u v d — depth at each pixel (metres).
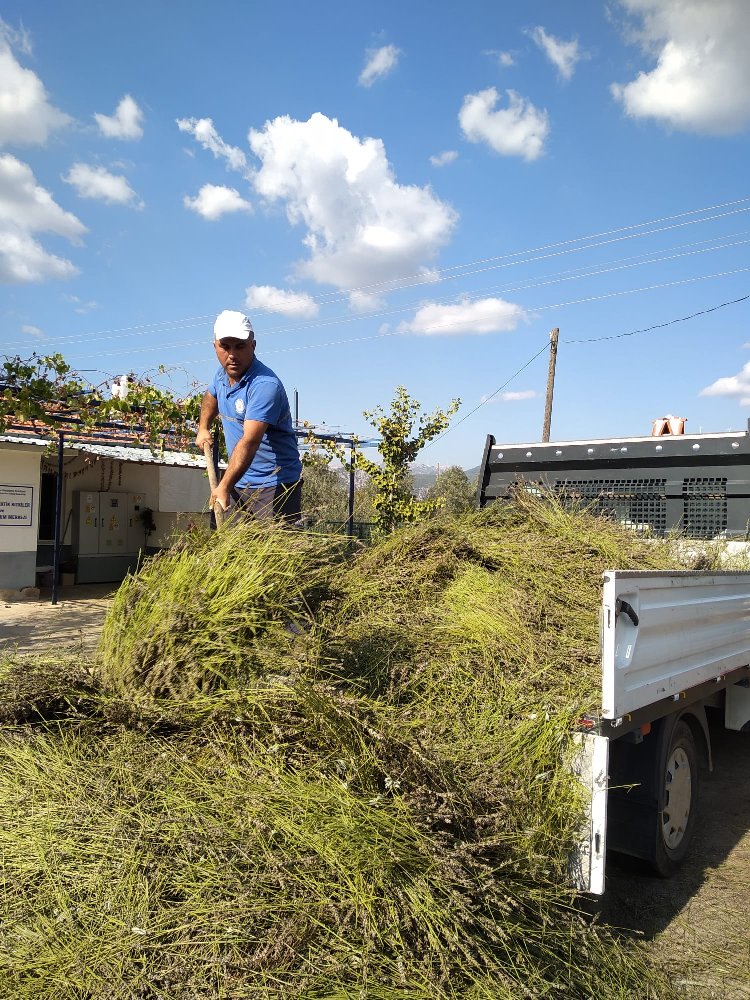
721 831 4.49
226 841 2.12
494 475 7.30
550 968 2.32
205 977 1.83
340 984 1.90
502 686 3.22
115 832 2.14
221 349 3.79
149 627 2.79
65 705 2.69
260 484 3.89
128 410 10.80
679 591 3.64
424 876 2.19
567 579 4.05
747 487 6.00
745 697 4.62
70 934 1.89
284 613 2.88
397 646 3.36
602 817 2.87
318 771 2.39
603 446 6.69
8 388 9.63
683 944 3.16
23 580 13.34
